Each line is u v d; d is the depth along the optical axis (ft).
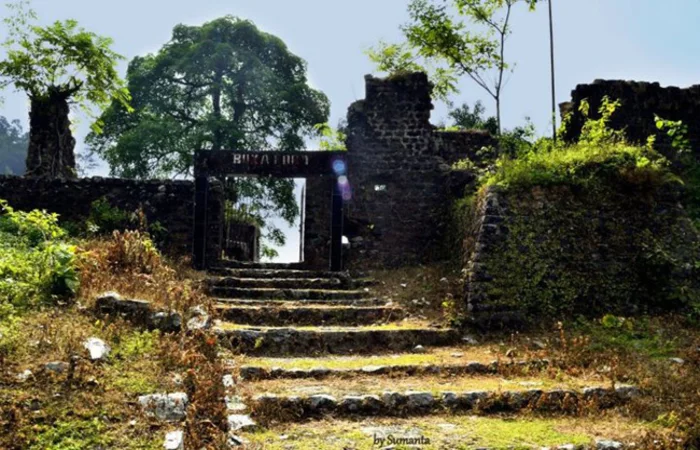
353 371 26.11
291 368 25.99
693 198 44.01
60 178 46.39
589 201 36.24
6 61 50.80
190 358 22.39
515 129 60.03
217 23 84.58
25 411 18.06
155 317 25.48
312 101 85.87
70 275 26.22
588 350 28.91
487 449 19.49
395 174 49.29
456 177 48.08
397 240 48.47
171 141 77.87
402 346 31.14
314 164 48.24
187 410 19.45
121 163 78.43
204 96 84.07
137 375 20.98
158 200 46.19
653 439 20.38
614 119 49.62
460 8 62.54
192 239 45.57
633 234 35.76
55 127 51.65
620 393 24.20
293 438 20.18
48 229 34.53
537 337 31.71
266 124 85.25
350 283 41.47
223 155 47.98
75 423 17.97
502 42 62.69
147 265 32.50
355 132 49.70
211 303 32.37
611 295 34.45
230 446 19.02
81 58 52.39
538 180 36.37
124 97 59.16
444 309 35.01
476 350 30.48
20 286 25.22
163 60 83.05
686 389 24.43
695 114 50.39
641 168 36.70
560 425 22.02
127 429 18.11
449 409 23.13
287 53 87.45
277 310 33.65
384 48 69.92
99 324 23.82
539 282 34.30
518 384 24.97
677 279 34.30
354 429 21.20
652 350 28.81
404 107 50.11
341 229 47.01
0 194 45.80
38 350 20.94
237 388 23.15
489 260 34.50
